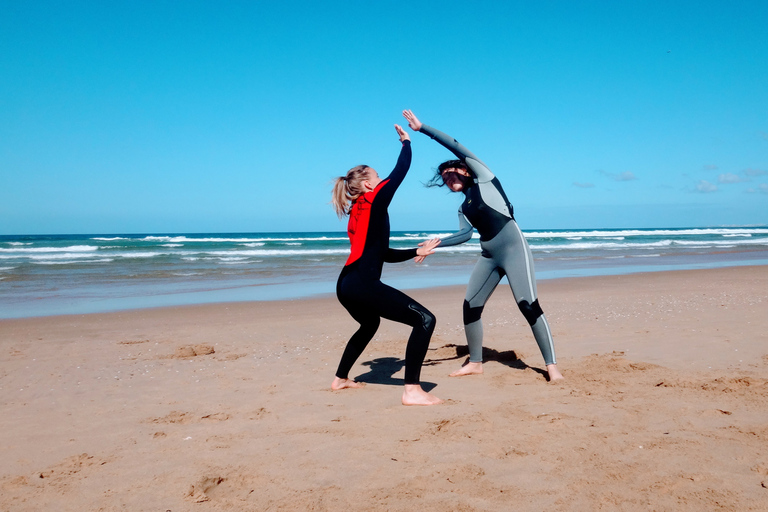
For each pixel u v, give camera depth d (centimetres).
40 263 2192
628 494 219
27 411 375
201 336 703
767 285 1198
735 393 362
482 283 462
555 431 295
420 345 366
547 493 222
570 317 775
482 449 272
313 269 1933
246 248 3500
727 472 237
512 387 412
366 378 466
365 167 393
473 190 454
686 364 461
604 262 2177
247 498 228
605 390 384
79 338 694
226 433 314
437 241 423
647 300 951
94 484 247
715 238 5303
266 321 825
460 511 210
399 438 294
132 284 1430
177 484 243
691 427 296
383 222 381
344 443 289
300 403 380
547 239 5153
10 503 230
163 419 349
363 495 226
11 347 633
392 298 372
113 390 433
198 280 1541
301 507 218
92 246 3572
